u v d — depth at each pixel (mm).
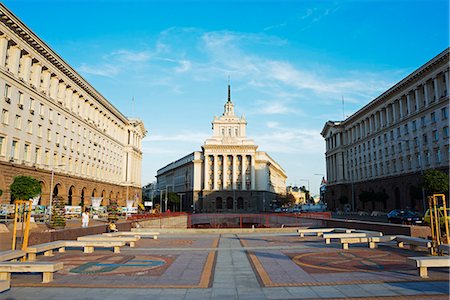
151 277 11570
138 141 105312
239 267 13320
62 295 9289
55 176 53125
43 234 18328
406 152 65125
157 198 136125
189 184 141250
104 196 76938
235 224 50938
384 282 10453
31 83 48062
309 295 9211
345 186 96750
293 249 18453
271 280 11031
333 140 105375
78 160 62781
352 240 17656
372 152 80938
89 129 68312
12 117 42438
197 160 131500
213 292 9648
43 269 10508
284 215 46344
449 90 52375
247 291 9742
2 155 40875
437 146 55406
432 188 42750
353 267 12914
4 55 40812
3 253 11984
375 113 79500
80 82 62219
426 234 19953
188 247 19781
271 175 155250
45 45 48875
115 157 85438
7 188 41156
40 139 49375
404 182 65125
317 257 15445
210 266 13531
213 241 23297
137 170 102312
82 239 17938
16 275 11836
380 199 69000
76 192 61156
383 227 23609
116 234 23125
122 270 12711
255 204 123188
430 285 10016
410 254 15914
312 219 39688
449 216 17766
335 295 9148
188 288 10109
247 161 127625
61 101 56250
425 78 58875
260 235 28422
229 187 125625
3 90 40719
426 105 58438
